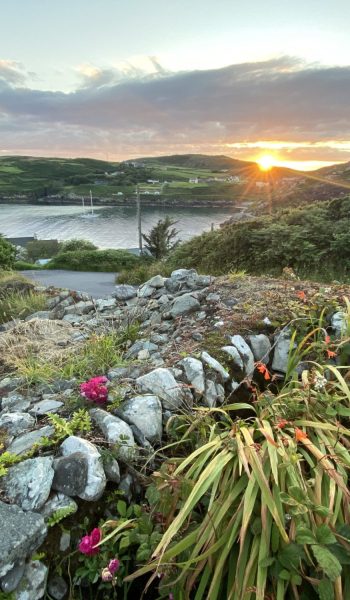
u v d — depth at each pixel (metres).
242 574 1.35
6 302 5.55
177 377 2.62
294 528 1.41
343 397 2.07
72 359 3.18
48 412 2.41
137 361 3.07
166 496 1.67
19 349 3.54
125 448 1.96
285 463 1.56
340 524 1.46
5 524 1.49
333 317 3.24
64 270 16.66
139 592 1.69
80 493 1.70
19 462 1.86
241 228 9.70
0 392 2.91
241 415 2.69
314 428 1.92
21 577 1.45
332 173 51.12
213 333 3.30
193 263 10.91
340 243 7.53
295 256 8.12
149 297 5.14
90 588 1.62
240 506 1.46
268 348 3.17
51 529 1.60
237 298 4.05
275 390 2.90
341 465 1.64
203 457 1.76
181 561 1.52
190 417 2.20
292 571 1.31
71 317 4.93
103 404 2.39
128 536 1.59
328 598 1.23
